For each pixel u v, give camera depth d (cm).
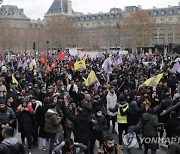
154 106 1661
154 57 6234
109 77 2669
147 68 3384
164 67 3231
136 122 1445
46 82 2505
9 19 17512
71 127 1280
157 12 14875
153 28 13088
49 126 1315
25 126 1435
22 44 15825
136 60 5197
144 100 1542
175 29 14050
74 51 6925
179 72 2723
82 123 1228
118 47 14412
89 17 17462
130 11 13975
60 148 930
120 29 14775
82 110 1254
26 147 1530
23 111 1445
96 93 1912
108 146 916
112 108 1524
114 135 1719
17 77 2595
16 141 941
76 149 978
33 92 1880
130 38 12712
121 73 2755
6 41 12675
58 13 18138
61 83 2150
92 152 1332
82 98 1914
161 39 14562
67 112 1334
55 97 1455
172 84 2362
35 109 1570
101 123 1311
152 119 1293
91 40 16300
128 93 1798
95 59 5047
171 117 1296
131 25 12538
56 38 14850
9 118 1320
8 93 1792
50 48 15062
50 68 3362
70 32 15075
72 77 2714
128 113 1459
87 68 3553
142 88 1847
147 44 12600
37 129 1534
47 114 1323
